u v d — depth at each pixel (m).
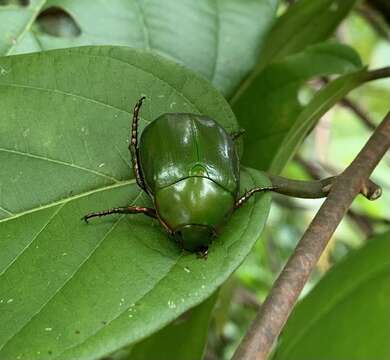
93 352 0.18
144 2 0.23
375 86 0.40
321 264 0.30
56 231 0.19
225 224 0.19
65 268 0.19
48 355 0.18
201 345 0.22
